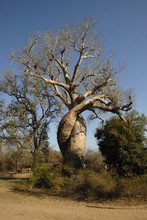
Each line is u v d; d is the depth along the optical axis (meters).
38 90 33.62
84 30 28.38
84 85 29.34
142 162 21.14
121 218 11.09
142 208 12.93
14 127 33.41
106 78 28.33
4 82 34.00
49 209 12.80
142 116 22.80
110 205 13.74
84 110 27.31
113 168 21.00
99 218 11.09
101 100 27.48
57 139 27.17
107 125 23.23
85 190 16.62
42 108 34.31
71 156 25.81
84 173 18.59
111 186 15.73
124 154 20.98
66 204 14.17
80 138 26.39
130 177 19.53
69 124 26.53
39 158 33.06
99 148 23.25
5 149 44.41
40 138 34.12
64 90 29.58
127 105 26.69
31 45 28.36
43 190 18.78
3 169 47.38
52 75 29.05
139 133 22.02
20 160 44.34
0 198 15.95
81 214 11.79
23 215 11.52
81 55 28.05
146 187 15.37
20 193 17.83
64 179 19.39
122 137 21.33
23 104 34.19
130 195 15.25
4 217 11.11
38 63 28.52
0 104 33.88
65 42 28.33
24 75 32.28
